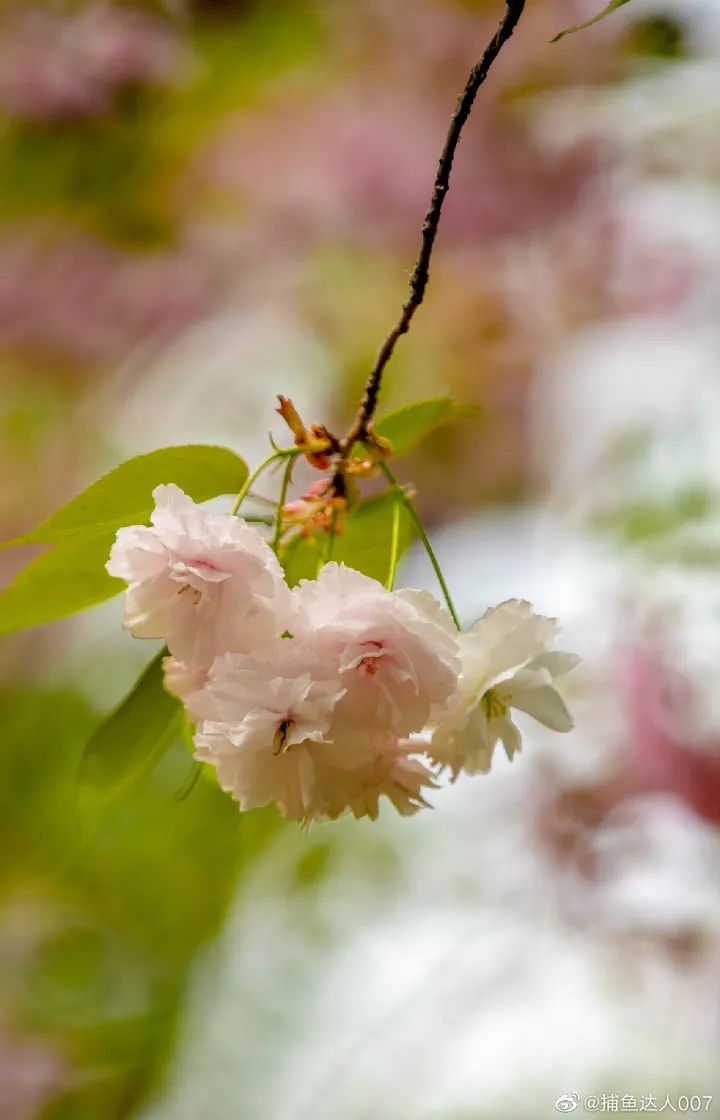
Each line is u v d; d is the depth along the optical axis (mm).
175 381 2240
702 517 1576
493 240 2078
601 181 1992
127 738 1043
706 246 1883
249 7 2199
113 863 1853
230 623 997
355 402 2180
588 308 1994
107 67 2180
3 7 2156
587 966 1467
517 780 1609
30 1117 1738
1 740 2018
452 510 1982
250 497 1045
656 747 1481
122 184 2271
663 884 1463
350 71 2189
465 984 1502
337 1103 1416
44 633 2086
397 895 1690
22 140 2232
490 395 2021
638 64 1976
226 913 1815
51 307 2246
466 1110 1328
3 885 1915
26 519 2217
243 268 2258
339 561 1067
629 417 1776
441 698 992
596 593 1596
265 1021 1601
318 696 987
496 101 2086
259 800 999
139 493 1029
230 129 2180
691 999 1388
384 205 2162
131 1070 1771
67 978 1854
